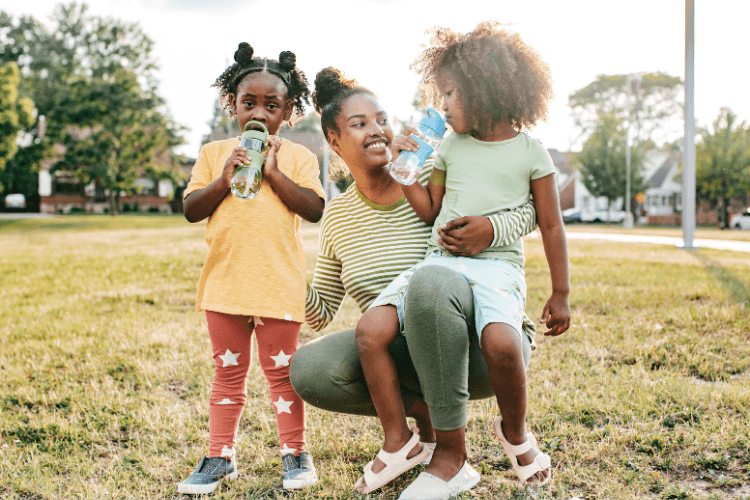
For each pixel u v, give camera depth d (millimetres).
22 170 37844
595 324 4215
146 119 35094
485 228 1779
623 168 36812
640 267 7574
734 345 3557
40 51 39031
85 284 7000
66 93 35438
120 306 5520
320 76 2270
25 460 2311
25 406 2914
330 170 2719
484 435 2389
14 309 5457
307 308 2238
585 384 2906
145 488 2051
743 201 36688
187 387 3121
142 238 16188
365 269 2070
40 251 12125
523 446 1791
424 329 1625
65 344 4031
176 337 4113
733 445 2176
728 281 6043
